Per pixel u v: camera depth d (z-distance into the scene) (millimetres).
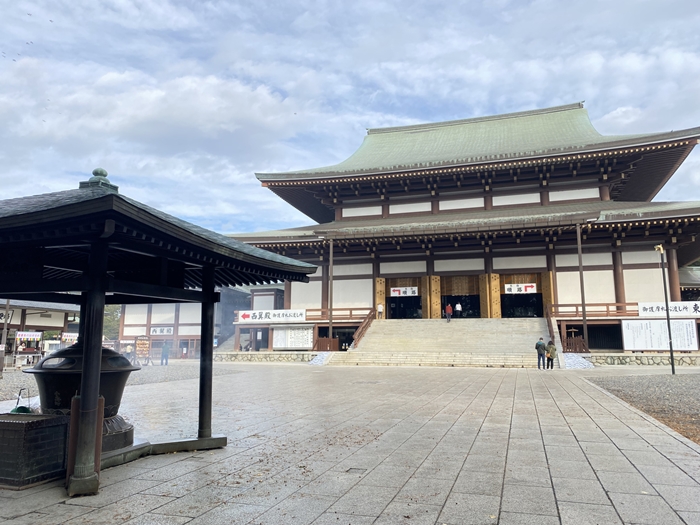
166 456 8320
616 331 39000
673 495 6160
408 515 5535
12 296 8148
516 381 20859
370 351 34875
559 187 43375
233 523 5332
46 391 8023
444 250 43000
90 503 5992
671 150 38406
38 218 5988
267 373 26547
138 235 6609
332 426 10914
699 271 47531
